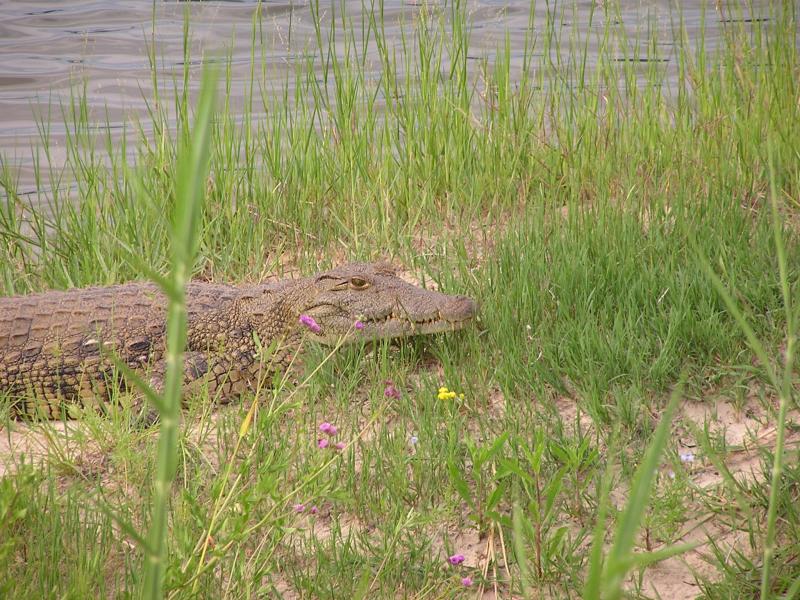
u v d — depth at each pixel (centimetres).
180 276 250
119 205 1024
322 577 518
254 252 1007
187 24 1064
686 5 2092
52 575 503
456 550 546
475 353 740
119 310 815
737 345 687
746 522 533
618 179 1024
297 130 1141
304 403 707
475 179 1060
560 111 1165
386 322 782
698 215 898
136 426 695
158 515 267
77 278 941
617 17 1346
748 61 1113
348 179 1080
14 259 1020
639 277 786
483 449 534
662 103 1148
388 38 1878
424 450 611
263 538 522
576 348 696
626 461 588
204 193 1036
